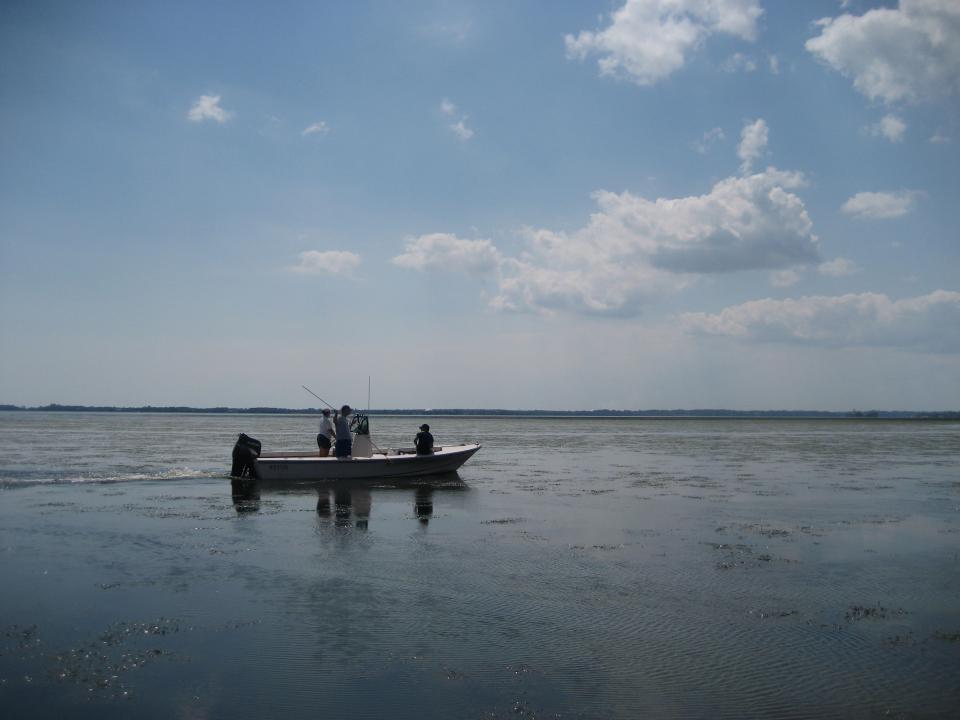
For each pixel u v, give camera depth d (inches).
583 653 354.0
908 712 292.8
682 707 296.4
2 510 765.9
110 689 312.0
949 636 377.1
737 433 3592.5
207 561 536.1
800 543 607.2
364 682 320.2
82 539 614.5
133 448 1844.2
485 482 1061.8
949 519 727.1
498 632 383.2
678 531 659.4
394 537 629.3
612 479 1109.7
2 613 411.8
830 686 316.5
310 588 464.4
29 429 3371.1
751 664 340.8
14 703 298.5
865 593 457.1
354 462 1057.5
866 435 3339.1
